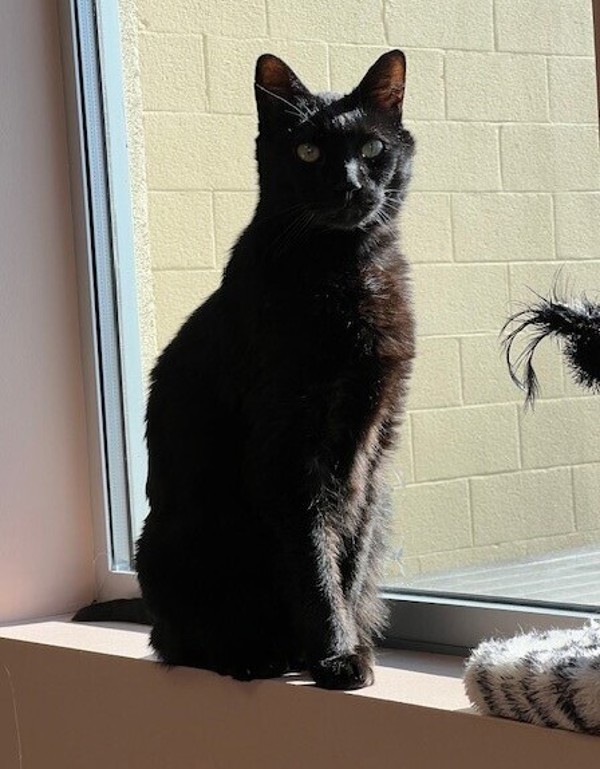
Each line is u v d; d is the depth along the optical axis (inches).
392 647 67.1
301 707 58.2
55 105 81.8
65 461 82.0
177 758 64.8
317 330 62.7
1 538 79.5
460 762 51.3
